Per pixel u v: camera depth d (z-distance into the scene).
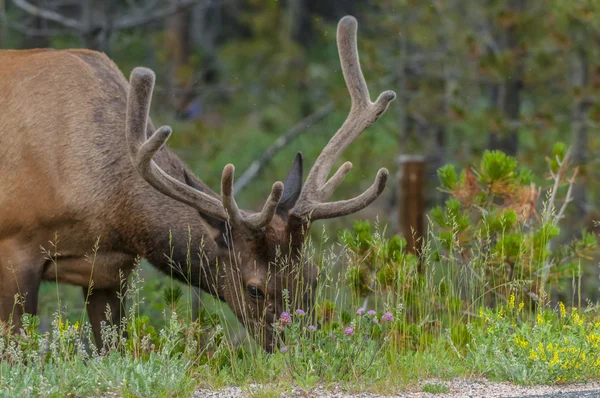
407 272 11.75
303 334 9.71
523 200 12.77
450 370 9.96
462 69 22.61
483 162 12.72
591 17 19.47
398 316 10.34
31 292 11.05
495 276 12.10
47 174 11.00
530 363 9.70
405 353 10.76
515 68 20.48
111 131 11.22
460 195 12.85
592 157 21.77
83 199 10.97
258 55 33.53
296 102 30.78
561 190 21.33
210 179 22.75
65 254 11.25
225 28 42.25
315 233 23.19
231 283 10.51
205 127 22.58
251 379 9.70
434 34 22.45
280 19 34.97
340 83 28.39
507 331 10.38
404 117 23.17
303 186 10.55
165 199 11.10
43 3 22.20
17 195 11.02
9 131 11.16
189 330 10.06
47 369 9.20
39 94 11.26
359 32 27.19
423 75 23.45
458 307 11.54
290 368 9.51
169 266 11.26
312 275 10.21
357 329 10.11
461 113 20.58
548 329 10.03
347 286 11.92
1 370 9.00
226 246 10.51
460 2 22.47
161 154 11.30
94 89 11.39
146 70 10.17
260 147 29.86
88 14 20.16
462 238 12.26
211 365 10.13
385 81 22.72
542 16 20.73
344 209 10.20
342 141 11.01
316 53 36.22
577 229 21.11
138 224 11.09
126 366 9.14
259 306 10.30
